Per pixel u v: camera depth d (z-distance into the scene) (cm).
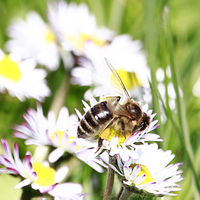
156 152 22
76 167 23
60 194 22
